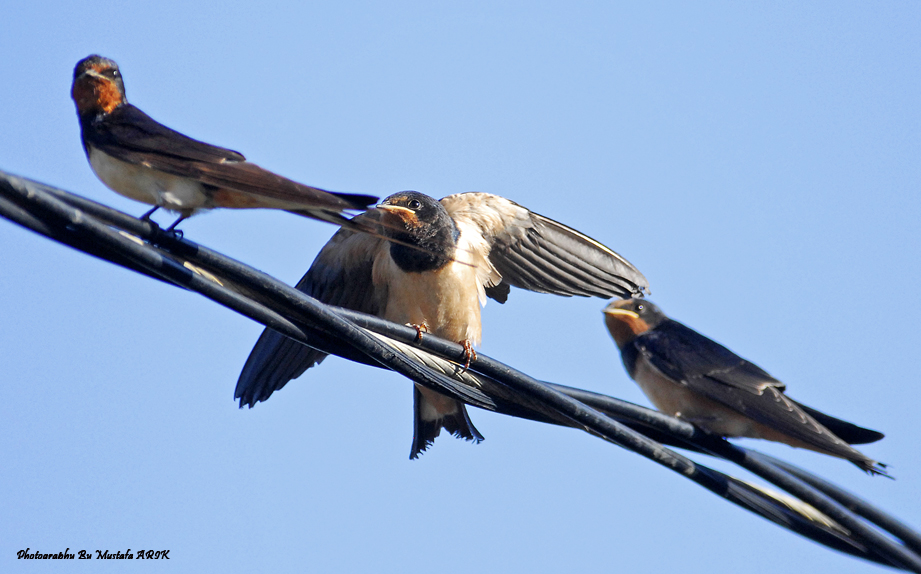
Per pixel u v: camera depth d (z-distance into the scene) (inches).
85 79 368.2
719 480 442.0
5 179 282.8
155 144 344.2
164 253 324.8
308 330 380.2
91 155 355.9
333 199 318.0
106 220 309.1
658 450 427.2
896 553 444.8
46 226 297.9
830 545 461.7
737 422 525.7
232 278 346.0
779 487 445.4
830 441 482.6
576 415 412.8
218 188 335.9
